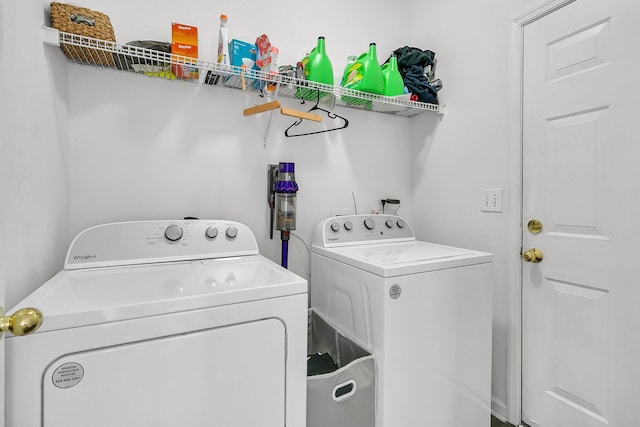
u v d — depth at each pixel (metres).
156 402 0.83
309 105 1.87
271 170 1.72
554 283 1.48
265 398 0.97
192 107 1.58
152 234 1.30
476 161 1.81
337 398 1.17
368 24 2.08
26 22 0.90
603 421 1.30
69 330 0.75
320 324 1.63
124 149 1.45
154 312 0.83
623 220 1.24
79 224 1.38
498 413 1.70
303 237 1.87
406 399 1.26
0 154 0.57
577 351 1.39
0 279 0.57
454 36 1.93
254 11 1.71
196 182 1.60
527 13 1.55
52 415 0.74
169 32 1.52
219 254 1.38
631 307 1.22
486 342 1.46
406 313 1.25
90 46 1.18
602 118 1.30
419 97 1.94
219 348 0.91
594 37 1.32
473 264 1.41
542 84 1.51
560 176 1.45
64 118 1.28
